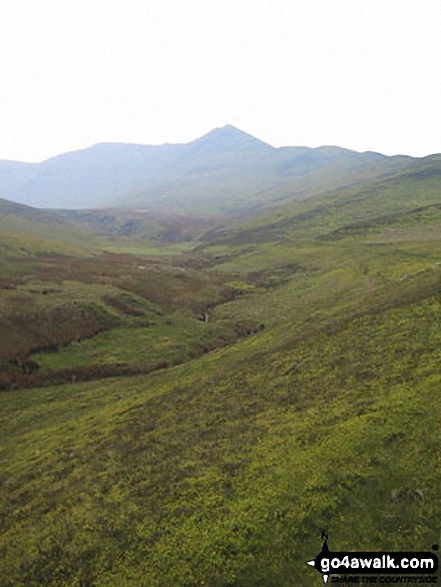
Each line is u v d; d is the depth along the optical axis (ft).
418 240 430.61
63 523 71.97
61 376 172.14
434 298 125.59
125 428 111.24
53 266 329.31
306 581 47.98
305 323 176.14
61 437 118.62
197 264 491.72
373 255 360.28
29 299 228.63
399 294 151.94
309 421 79.92
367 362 99.45
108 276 317.63
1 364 169.99
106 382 167.02
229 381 123.65
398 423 69.15
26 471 100.94
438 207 634.43
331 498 57.67
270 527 56.18
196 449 83.66
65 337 199.62
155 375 167.53
